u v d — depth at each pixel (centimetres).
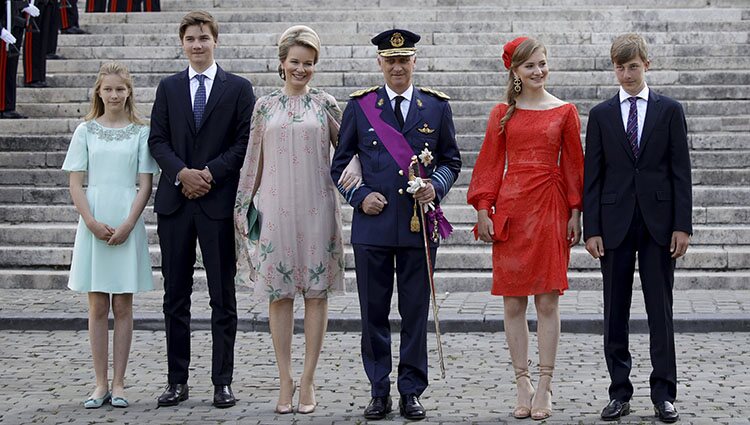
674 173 908
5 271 1546
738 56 2045
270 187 956
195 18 983
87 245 985
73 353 1203
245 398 1006
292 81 962
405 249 929
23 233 1609
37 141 1803
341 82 1961
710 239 1560
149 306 1377
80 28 2266
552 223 926
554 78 1956
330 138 977
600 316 1296
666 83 1959
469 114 1867
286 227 949
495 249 943
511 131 938
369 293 933
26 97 1984
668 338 911
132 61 2092
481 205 941
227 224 975
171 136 983
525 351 941
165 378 1090
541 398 927
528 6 2453
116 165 991
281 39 968
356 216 944
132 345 1236
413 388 928
